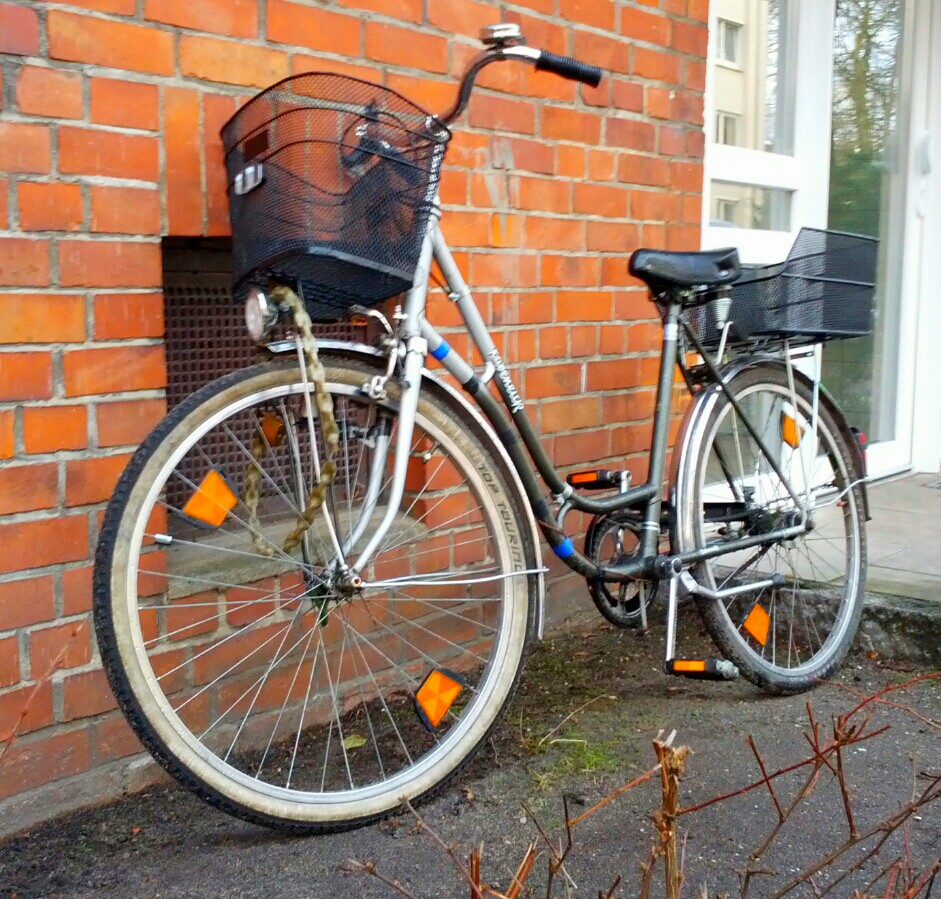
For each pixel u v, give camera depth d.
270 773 2.08
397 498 1.91
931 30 4.55
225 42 2.01
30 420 1.82
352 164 1.65
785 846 1.80
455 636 2.60
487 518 2.12
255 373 1.79
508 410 2.23
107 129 1.87
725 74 3.68
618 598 2.44
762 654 2.56
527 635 2.14
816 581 2.90
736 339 2.59
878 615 2.77
